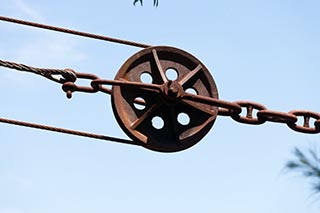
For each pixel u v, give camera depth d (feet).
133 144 37.63
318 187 18.33
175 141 37.96
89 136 37.29
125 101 37.60
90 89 37.81
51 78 37.60
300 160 18.45
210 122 38.42
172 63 38.70
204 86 38.96
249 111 39.32
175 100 37.35
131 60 38.14
